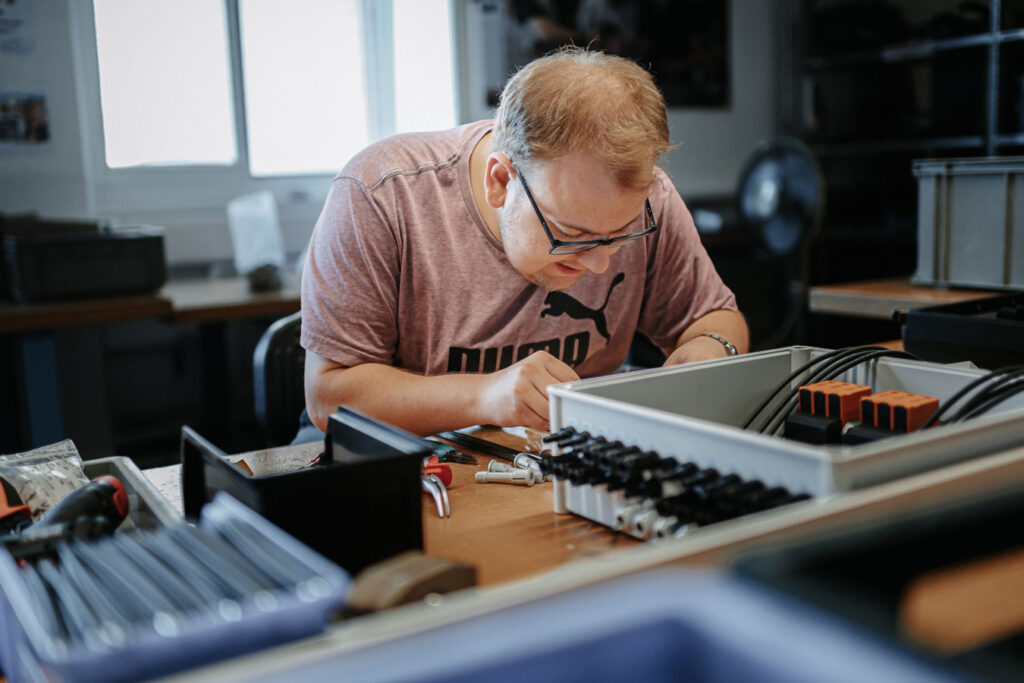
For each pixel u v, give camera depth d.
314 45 3.62
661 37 4.20
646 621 0.36
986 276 2.17
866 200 4.38
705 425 0.70
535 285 1.38
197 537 0.56
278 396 1.54
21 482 0.79
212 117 3.47
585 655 0.36
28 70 2.96
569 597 0.43
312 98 3.65
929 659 0.28
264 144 3.59
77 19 3.13
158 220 3.38
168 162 3.41
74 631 0.44
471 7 3.76
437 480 0.92
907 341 1.33
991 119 3.49
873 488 0.61
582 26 3.99
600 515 0.82
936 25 3.83
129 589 0.48
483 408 1.12
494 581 0.71
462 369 1.41
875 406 0.84
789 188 3.07
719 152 4.46
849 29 4.17
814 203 3.01
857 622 0.30
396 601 0.53
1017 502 0.40
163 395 3.40
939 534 0.38
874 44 4.08
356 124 3.76
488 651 0.34
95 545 0.55
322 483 0.67
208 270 3.42
